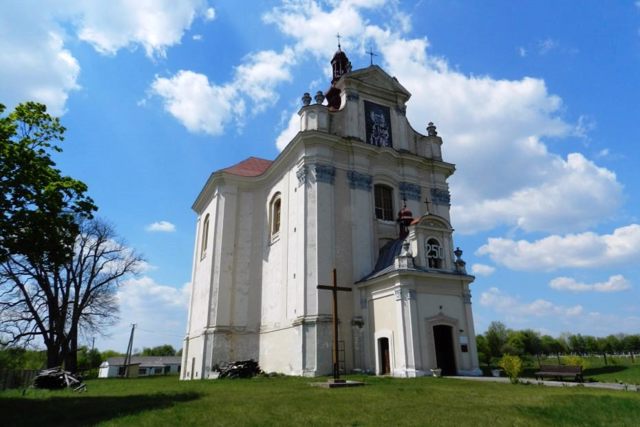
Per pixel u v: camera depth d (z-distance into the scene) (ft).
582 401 39.65
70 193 50.88
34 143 50.16
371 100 99.40
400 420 32.12
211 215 110.22
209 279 100.07
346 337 77.77
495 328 250.57
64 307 102.22
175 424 31.53
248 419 32.42
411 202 95.09
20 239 45.39
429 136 104.06
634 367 81.97
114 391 57.00
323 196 84.43
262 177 106.32
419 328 69.10
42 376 65.31
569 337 335.26
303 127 91.25
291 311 82.17
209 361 91.56
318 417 32.94
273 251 95.40
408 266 71.56
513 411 35.65
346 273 82.12
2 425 33.99
